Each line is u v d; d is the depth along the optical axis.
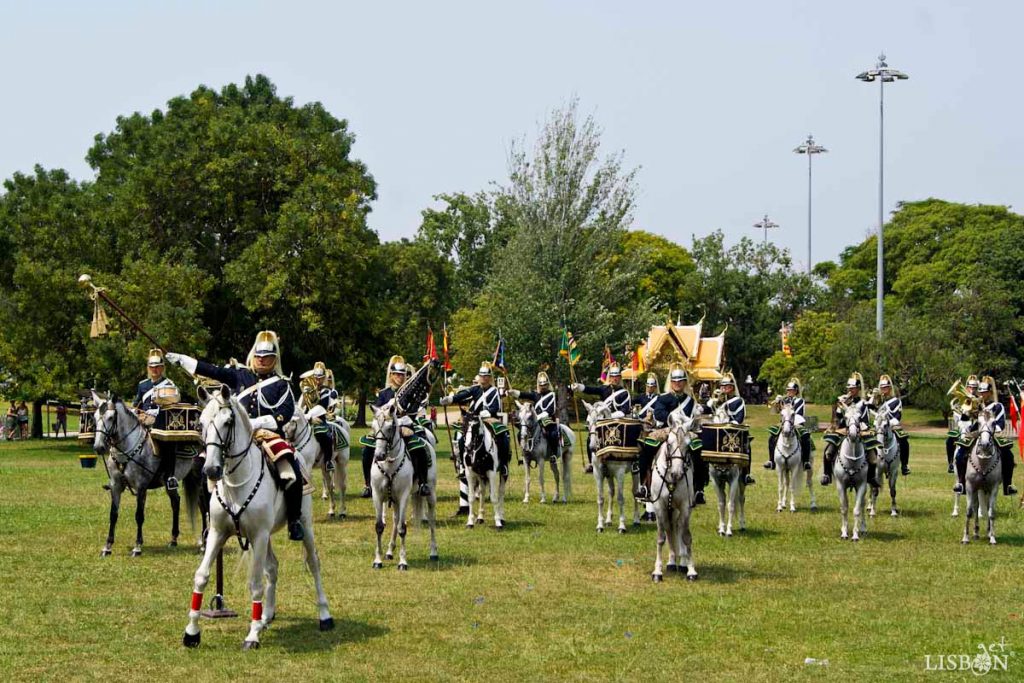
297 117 51.78
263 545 13.49
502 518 23.78
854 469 22.50
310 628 14.51
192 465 19.55
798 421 27.03
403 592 16.75
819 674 12.63
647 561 19.58
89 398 21.89
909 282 87.06
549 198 63.12
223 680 12.18
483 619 15.09
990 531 22.19
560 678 12.42
